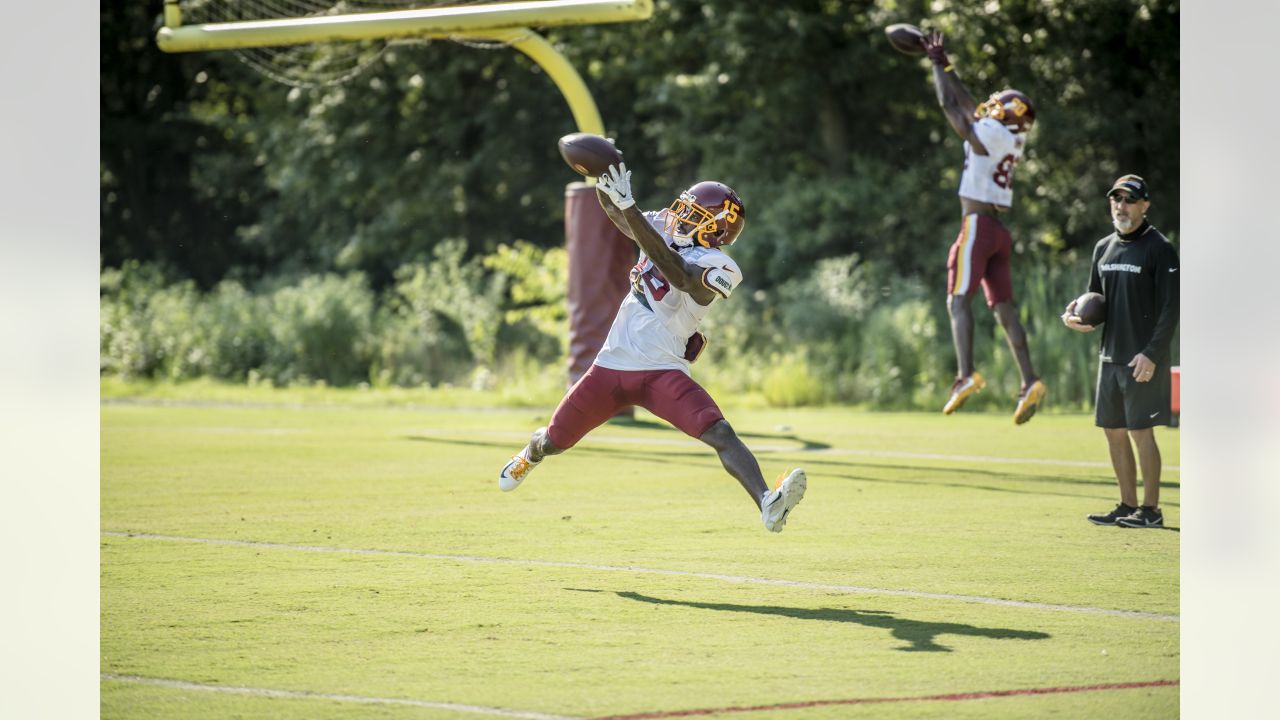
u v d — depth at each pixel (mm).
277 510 30297
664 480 35344
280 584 22297
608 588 21953
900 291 77375
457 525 28219
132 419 54188
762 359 72562
